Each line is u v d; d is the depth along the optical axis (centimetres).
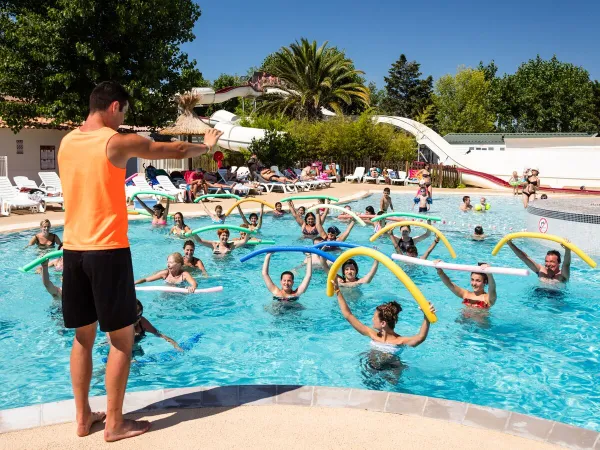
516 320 761
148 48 2016
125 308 319
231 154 3347
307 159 3572
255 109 4400
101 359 599
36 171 2250
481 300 791
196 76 2159
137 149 312
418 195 1970
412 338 614
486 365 612
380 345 619
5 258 1087
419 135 3666
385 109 6756
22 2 1947
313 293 884
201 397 394
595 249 1220
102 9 1898
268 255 844
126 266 321
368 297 870
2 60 1845
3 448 321
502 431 356
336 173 3275
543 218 1366
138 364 605
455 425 363
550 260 928
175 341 670
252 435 341
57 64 1895
